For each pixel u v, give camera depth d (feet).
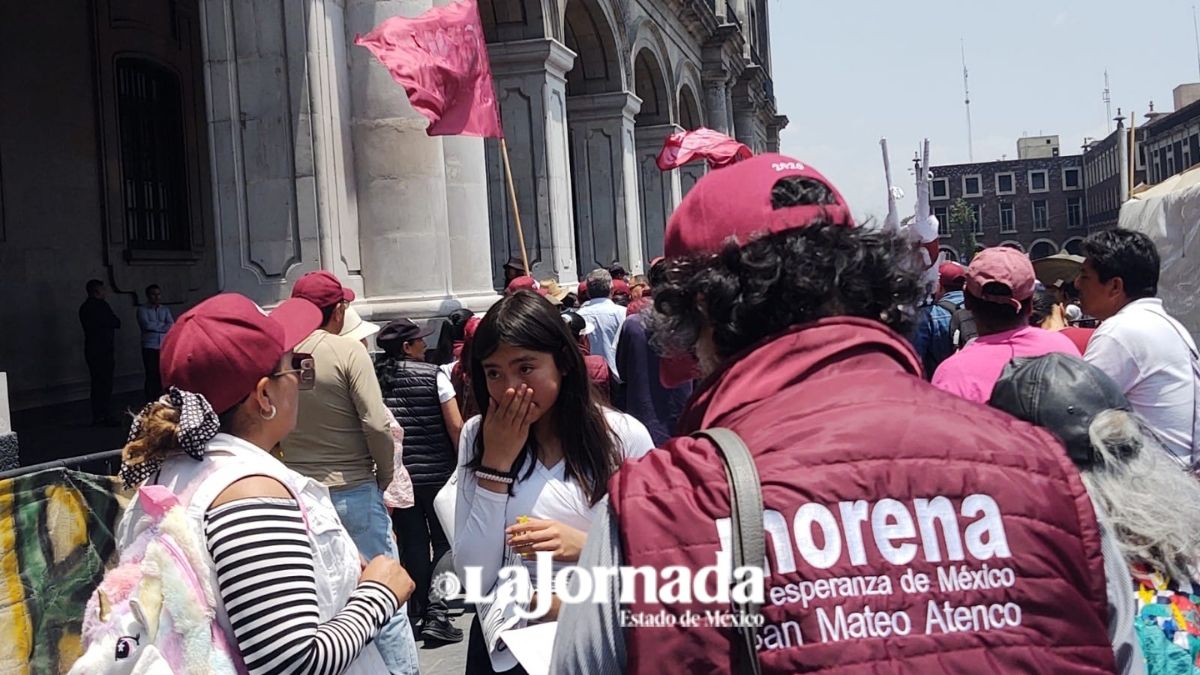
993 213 357.20
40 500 15.14
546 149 54.90
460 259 36.99
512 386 10.22
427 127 32.99
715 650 4.68
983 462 4.95
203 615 8.15
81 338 56.03
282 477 8.81
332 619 8.98
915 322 5.85
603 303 35.91
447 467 21.93
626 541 4.90
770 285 5.43
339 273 32.40
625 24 70.44
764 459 4.93
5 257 51.60
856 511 4.77
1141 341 13.97
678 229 5.83
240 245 32.24
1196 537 7.07
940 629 4.62
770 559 4.70
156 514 8.30
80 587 15.58
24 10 53.52
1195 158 215.51
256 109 32.12
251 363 9.10
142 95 62.44
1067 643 4.74
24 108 53.21
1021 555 4.76
